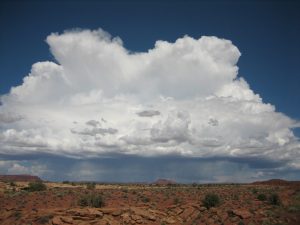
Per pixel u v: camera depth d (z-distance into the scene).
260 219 41.22
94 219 43.97
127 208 47.47
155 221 44.12
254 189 62.50
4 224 45.12
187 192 62.91
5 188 75.44
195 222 43.69
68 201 54.75
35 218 45.03
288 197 51.72
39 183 71.44
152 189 72.69
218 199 48.72
